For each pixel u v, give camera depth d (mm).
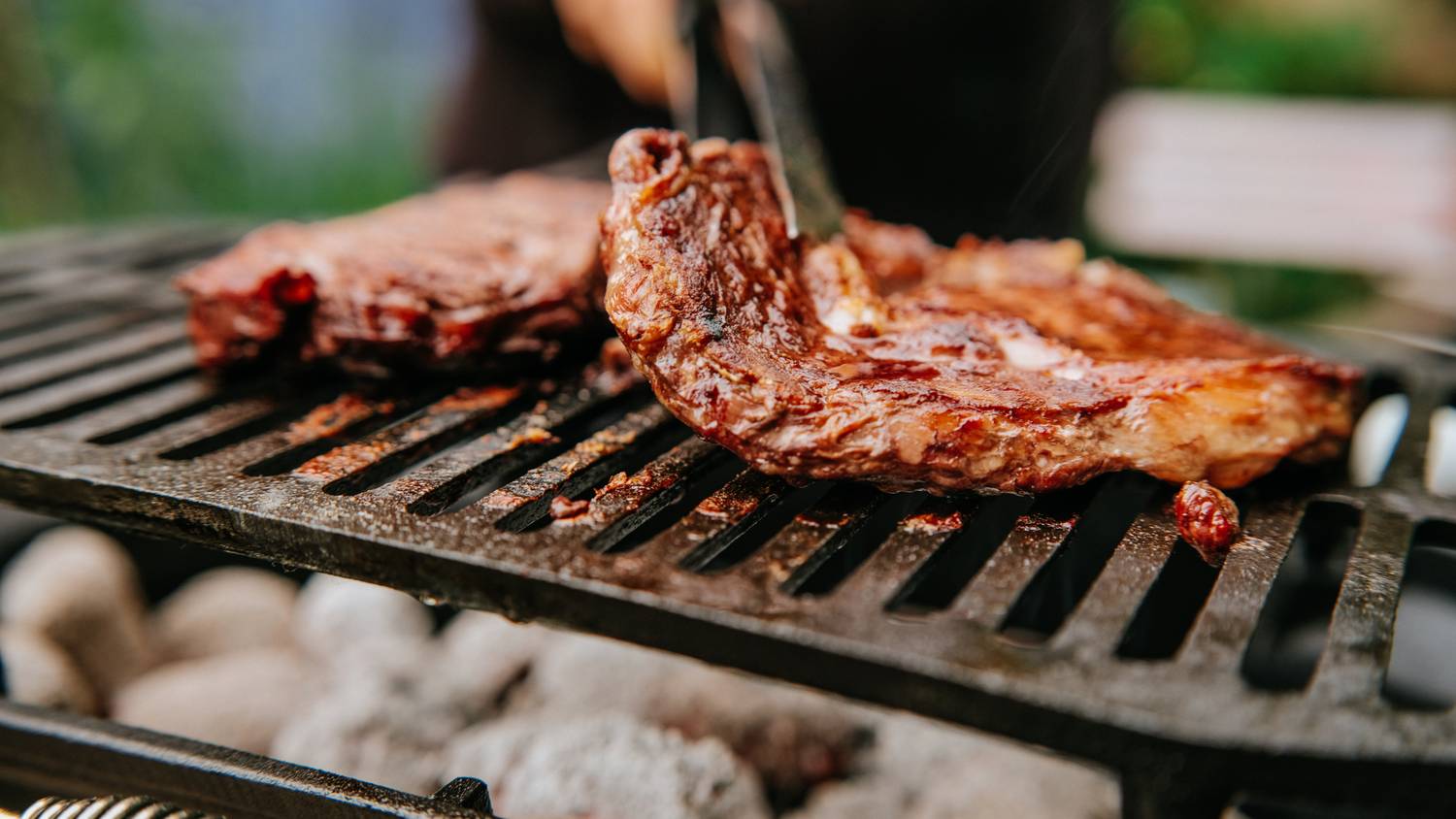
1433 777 266
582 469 335
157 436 357
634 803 369
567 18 598
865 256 384
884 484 325
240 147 1122
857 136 616
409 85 1156
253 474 337
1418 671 406
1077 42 591
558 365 392
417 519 312
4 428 360
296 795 310
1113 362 338
